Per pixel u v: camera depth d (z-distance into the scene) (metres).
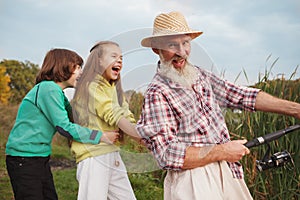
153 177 5.46
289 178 3.67
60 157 7.27
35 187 2.91
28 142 2.89
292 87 3.85
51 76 3.05
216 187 2.13
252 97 2.36
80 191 2.86
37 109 2.90
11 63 18.88
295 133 3.62
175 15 2.12
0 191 5.09
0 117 9.61
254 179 3.84
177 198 2.12
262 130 3.81
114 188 3.02
